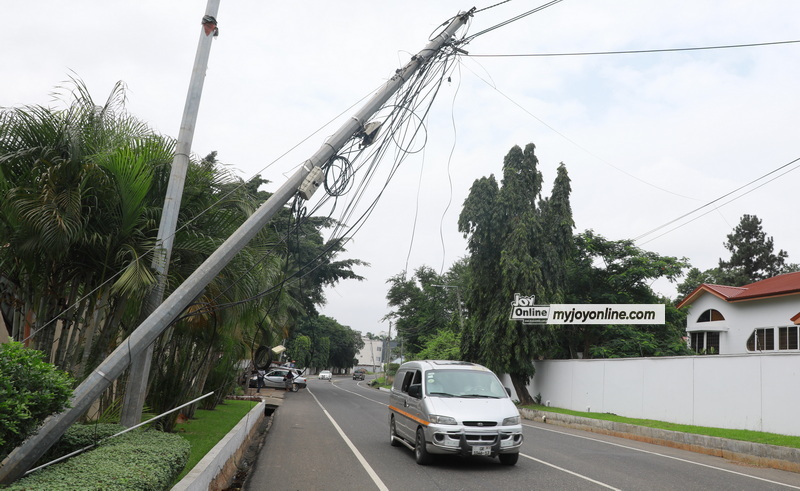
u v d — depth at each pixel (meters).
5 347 4.68
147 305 7.60
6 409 4.34
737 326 27.64
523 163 30.22
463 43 10.02
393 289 66.69
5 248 7.61
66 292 9.05
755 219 53.09
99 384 6.21
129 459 5.21
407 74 9.33
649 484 9.35
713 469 11.28
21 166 7.66
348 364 126.06
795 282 25.20
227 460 9.52
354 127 8.68
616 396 22.98
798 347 24.34
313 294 39.97
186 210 8.91
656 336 32.09
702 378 18.45
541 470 10.46
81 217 7.57
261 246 10.17
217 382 18.31
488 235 29.78
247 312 10.88
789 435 14.98
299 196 8.43
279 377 43.38
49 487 4.05
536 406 27.78
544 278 28.66
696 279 52.62
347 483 8.99
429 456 10.76
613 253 33.69
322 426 17.89
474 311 30.83
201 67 8.01
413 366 12.85
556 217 29.77
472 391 11.55
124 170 7.50
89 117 8.17
